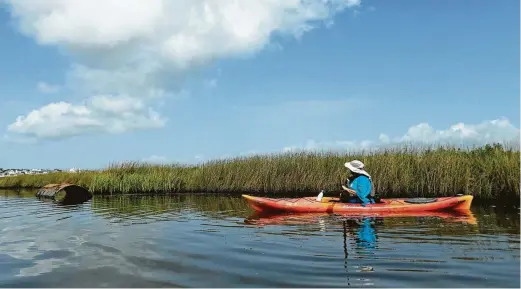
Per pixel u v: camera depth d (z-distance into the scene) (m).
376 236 8.07
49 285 5.30
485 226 8.95
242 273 5.59
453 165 15.96
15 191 31.27
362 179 12.01
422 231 8.51
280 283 5.14
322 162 20.64
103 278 5.54
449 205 11.96
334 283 5.11
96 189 24.66
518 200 13.87
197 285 5.14
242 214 12.11
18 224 11.01
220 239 8.06
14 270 6.04
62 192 22.77
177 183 24.94
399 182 16.80
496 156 16.02
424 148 18.48
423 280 5.17
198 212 13.00
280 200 12.62
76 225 10.62
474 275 5.33
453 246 6.99
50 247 7.70
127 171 27.89
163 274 5.65
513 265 5.74
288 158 22.19
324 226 9.49
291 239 7.93
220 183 23.42
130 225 10.37
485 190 14.61
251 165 23.09
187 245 7.54
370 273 5.50
